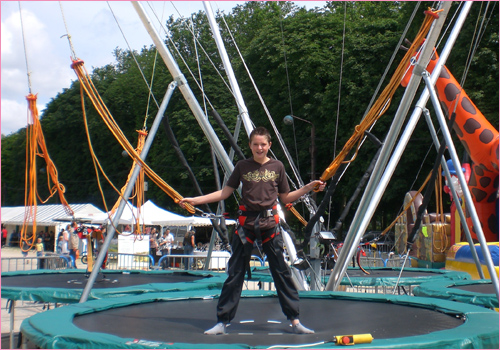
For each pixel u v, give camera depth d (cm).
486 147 942
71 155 4066
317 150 2180
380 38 2030
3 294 565
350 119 2083
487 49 1641
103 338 283
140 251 1703
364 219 584
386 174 586
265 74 2347
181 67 2572
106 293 533
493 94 1688
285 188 343
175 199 527
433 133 611
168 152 2825
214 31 706
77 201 3972
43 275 800
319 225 638
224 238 715
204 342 296
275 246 331
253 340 302
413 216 1540
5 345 618
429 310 428
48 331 303
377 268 941
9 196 5378
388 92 520
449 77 939
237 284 330
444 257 1313
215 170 718
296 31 2220
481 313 377
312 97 2189
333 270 608
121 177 3697
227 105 2512
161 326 350
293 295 332
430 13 461
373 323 366
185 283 605
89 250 745
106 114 496
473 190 1059
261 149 329
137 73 3569
